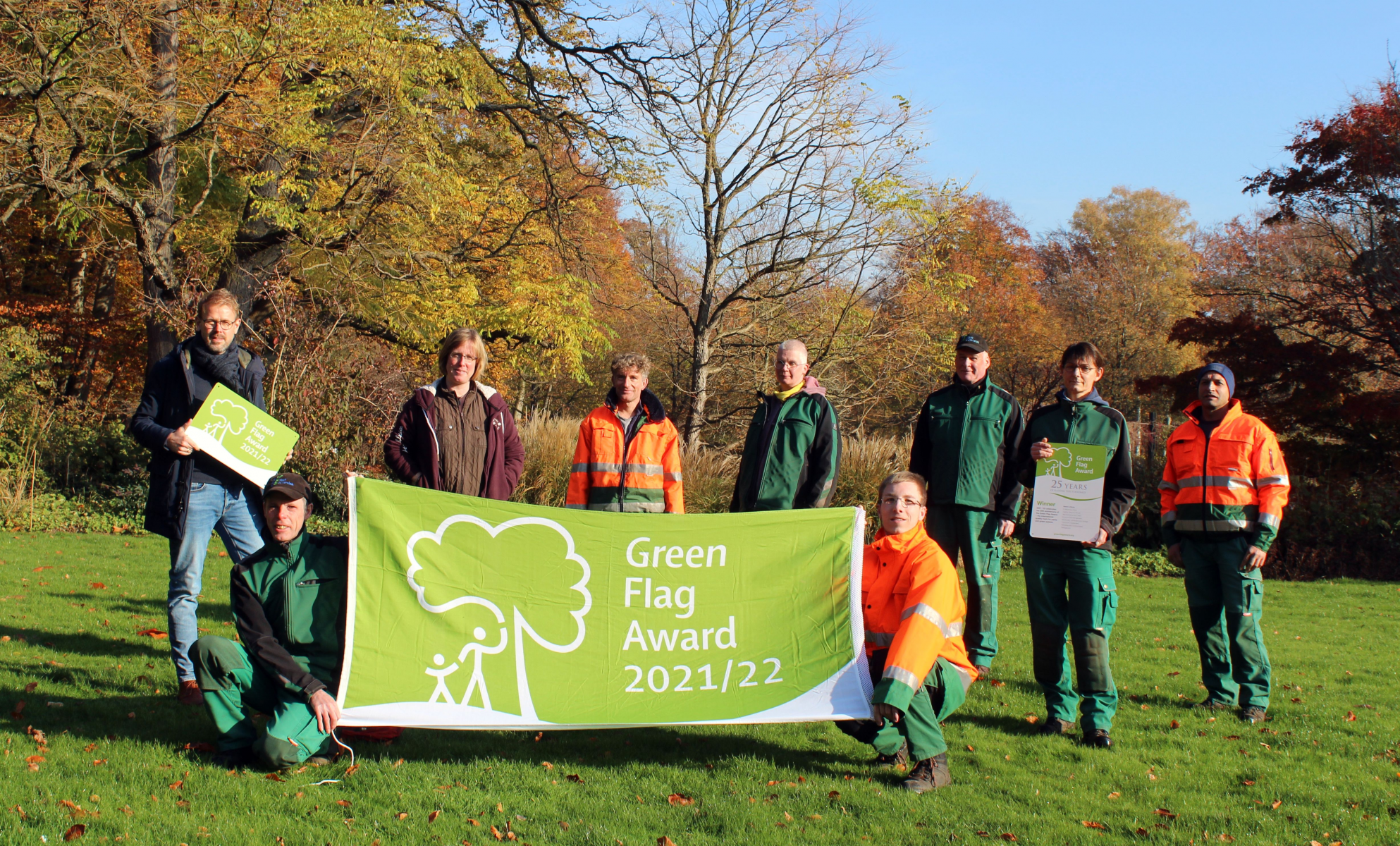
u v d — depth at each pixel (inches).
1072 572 198.5
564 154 861.2
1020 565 518.6
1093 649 195.9
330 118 732.0
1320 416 649.6
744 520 183.5
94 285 973.8
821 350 809.5
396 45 637.3
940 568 173.2
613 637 177.8
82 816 137.3
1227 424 224.7
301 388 541.3
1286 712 223.5
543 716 171.2
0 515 503.8
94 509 549.0
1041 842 142.3
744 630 179.8
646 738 188.7
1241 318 674.8
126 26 539.5
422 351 767.7
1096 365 207.8
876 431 878.4
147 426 188.5
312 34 596.4
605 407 227.9
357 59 618.8
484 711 170.2
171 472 189.8
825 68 772.0
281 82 653.9
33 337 652.7
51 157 532.4
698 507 563.2
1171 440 236.8
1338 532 553.3
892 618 178.2
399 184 665.0
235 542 197.8
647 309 973.8
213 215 685.9
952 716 211.8
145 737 172.9
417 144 669.3
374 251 682.8
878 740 170.1
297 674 162.1
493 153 872.3
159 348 664.4
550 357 805.2
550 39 779.4
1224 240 1659.7
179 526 189.5
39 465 571.5
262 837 134.6
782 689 175.5
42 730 173.2
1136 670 266.1
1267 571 547.5
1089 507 195.6
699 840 138.9
